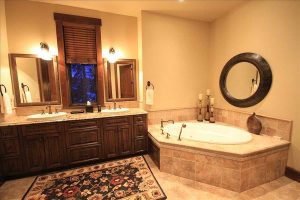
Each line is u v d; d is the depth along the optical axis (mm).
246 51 2730
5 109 2229
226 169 1953
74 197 1854
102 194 1894
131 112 2805
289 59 2160
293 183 2078
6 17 2426
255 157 1950
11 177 2217
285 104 2230
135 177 2229
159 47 3119
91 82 2959
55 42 2680
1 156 2111
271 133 2404
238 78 2900
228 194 1893
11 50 2480
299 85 2074
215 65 3426
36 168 2260
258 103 2586
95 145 2533
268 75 2410
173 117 3385
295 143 2139
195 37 3404
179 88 3381
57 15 2615
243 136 2439
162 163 2350
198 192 1927
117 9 2852
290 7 2119
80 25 2762
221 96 3303
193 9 2904
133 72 3203
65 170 2418
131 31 3139
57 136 2326
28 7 2514
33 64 2605
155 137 2500
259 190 1954
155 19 3029
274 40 2318
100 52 2926
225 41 3143
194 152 2107
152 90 3064
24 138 2178
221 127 2965
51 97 2727
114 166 2521
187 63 3395
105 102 3057
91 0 2527
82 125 2438
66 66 2771
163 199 1813
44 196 1882
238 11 2818
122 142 2699
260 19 2484
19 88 2551
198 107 3578
